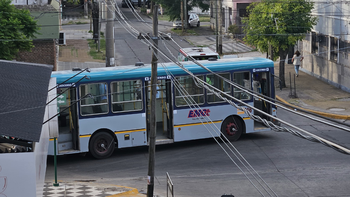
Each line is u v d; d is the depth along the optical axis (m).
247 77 19.41
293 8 27.84
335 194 13.56
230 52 40.06
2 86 10.02
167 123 18.64
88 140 17.48
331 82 28.84
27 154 7.74
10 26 19.58
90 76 17.33
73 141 17.47
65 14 66.62
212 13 53.09
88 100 17.41
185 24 51.50
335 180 14.70
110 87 17.61
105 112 17.64
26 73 11.03
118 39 46.34
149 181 13.72
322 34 29.70
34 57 29.08
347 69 26.70
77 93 17.22
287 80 30.42
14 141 8.05
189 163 16.95
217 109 18.97
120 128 17.88
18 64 11.59
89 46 41.91
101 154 17.77
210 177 15.46
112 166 16.98
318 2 30.11
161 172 16.17
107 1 27.58
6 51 19.84
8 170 7.69
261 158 17.11
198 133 18.78
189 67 18.58
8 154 7.69
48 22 28.09
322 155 17.19
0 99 9.38
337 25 27.62
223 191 14.16
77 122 17.30
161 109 19.00
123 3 73.75
